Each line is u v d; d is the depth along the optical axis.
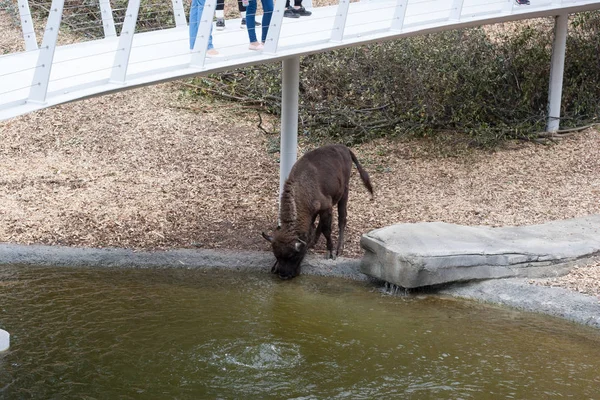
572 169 11.14
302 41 7.88
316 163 8.06
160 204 9.68
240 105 13.45
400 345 6.54
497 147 12.04
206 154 11.45
